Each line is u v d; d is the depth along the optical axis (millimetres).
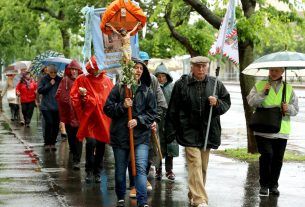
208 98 8758
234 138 18875
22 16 34375
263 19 14000
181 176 11594
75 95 11078
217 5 14977
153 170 12359
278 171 9727
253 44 14344
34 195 9758
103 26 9047
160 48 23250
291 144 16891
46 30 37406
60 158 14148
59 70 17359
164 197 9609
